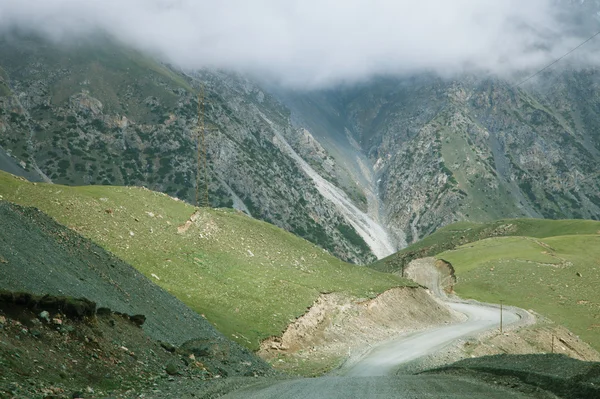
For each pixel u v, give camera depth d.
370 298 74.94
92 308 20.56
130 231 55.62
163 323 31.42
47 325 17.98
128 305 30.33
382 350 59.44
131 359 20.36
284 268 71.00
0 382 13.28
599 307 128.12
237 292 55.72
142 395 16.20
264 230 84.06
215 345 30.25
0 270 22.16
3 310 16.95
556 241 187.25
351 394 18.98
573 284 140.88
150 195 68.31
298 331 53.88
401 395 18.81
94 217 54.09
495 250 177.00
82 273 30.41
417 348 61.12
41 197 52.88
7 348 15.27
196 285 52.34
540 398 19.05
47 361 16.09
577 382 19.30
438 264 179.75
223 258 63.38
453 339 68.94
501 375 25.67
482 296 137.50
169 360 23.28
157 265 52.12
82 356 17.81
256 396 17.86
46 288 23.72
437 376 28.62
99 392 15.60
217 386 19.55
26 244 28.16
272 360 44.91
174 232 62.72
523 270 149.62
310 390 19.98
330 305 65.38
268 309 53.81
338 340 58.88
